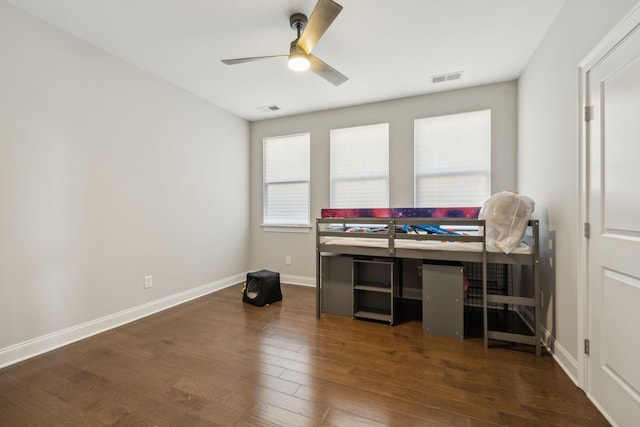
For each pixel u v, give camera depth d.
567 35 1.88
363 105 3.72
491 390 1.70
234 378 1.83
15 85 2.00
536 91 2.46
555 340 2.08
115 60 2.62
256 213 4.40
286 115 4.17
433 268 2.48
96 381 1.79
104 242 2.55
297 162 4.18
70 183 2.31
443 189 3.37
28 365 1.97
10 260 1.99
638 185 1.26
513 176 3.07
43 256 2.16
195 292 3.50
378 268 3.01
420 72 2.88
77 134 2.35
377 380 1.80
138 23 2.16
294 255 4.16
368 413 1.51
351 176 3.81
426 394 1.66
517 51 2.51
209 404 1.58
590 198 1.63
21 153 2.04
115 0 1.91
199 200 3.56
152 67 2.82
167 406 1.56
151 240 2.97
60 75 2.24
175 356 2.10
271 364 2.00
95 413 1.51
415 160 3.47
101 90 2.51
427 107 3.40
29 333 2.08
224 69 2.85
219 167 3.86
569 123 1.85
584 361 1.67
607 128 1.47
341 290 2.95
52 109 2.19
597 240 1.56
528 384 1.75
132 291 2.79
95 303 2.49
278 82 3.12
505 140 3.10
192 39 2.36
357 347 2.25
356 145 3.79
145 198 2.91
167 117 3.13
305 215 4.12
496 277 3.15
